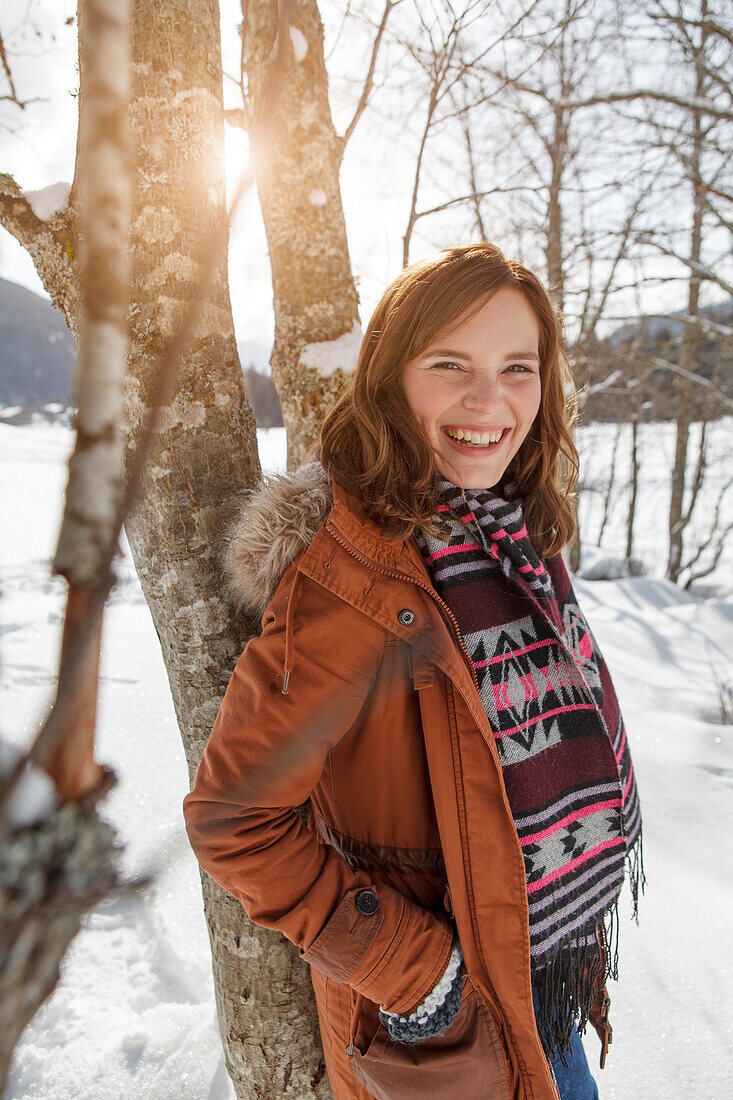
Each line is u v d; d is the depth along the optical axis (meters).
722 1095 1.56
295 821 1.01
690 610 7.13
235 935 1.30
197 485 1.16
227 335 1.18
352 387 1.15
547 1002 1.19
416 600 1.03
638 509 17.41
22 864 0.20
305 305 1.94
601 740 1.24
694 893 2.21
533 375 1.16
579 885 1.19
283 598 1.02
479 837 1.04
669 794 2.86
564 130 5.56
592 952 1.23
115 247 0.17
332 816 1.16
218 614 1.21
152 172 1.06
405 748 1.09
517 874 1.05
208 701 1.24
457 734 1.05
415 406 1.10
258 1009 1.31
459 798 1.05
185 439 1.14
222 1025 1.37
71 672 0.19
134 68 1.06
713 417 11.32
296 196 1.90
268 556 1.05
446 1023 1.05
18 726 2.15
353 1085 1.16
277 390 2.03
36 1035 1.74
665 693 4.56
